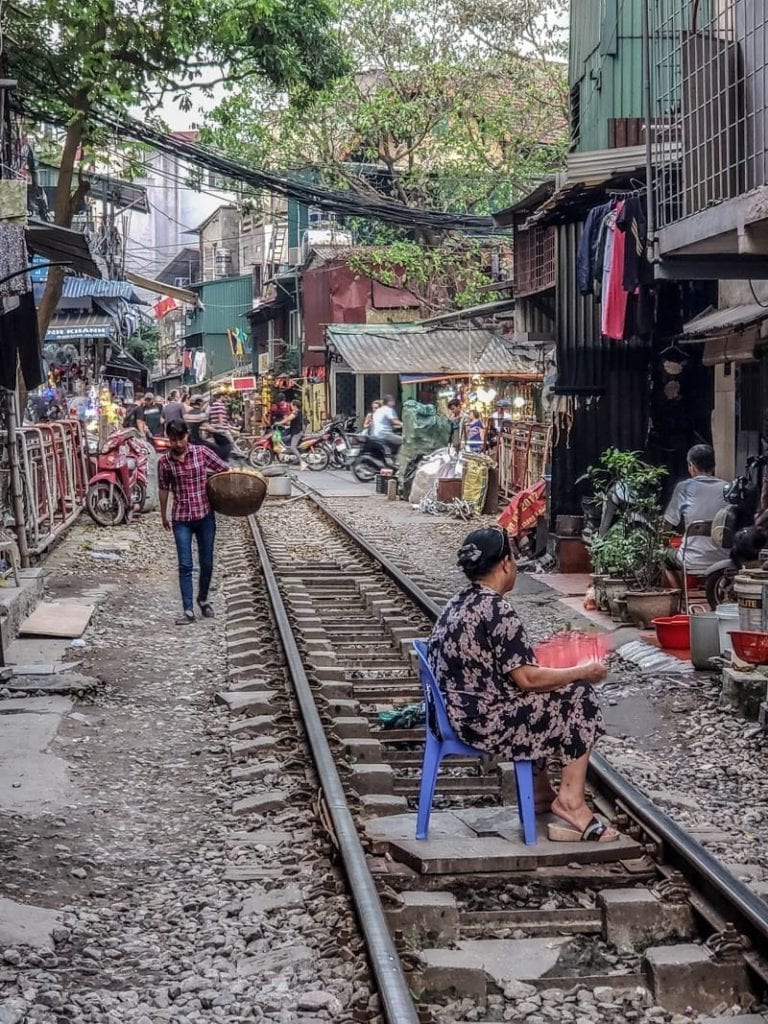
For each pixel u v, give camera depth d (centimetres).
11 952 535
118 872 647
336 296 4372
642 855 626
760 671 931
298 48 2078
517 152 3506
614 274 1380
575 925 570
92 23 1883
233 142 3256
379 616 1365
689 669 1063
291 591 1516
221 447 2533
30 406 3014
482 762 812
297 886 613
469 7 3362
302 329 4838
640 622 1248
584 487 1698
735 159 1105
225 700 975
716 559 1236
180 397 3212
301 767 801
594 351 1672
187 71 2064
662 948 527
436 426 2919
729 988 511
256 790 769
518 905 594
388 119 3416
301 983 509
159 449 2628
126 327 4062
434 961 524
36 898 604
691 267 1179
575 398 1684
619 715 948
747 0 1125
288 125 3391
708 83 1127
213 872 641
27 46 1995
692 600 1302
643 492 1348
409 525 2328
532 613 1387
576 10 2028
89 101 1984
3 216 1000
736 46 1084
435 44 3412
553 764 774
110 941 557
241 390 5256
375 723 930
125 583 1605
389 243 3841
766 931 498
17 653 1155
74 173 2116
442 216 2433
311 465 3859
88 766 823
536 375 2873
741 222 977
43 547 1670
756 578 998
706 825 698
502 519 1877
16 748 845
